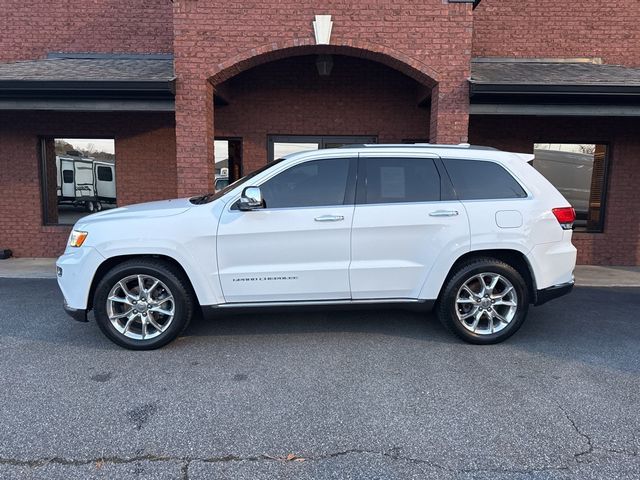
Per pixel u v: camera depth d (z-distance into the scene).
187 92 7.04
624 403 3.39
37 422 3.09
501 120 8.96
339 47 6.99
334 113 9.18
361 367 3.99
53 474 2.58
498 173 4.55
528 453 2.78
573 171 9.20
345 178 4.46
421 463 2.69
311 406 3.32
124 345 4.30
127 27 9.04
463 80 7.01
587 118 8.84
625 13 8.90
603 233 9.05
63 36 9.05
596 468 2.64
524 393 3.53
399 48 6.97
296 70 9.09
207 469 2.63
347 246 4.38
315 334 4.80
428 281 4.45
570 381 3.74
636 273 8.20
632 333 4.93
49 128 9.01
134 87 6.85
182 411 3.24
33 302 5.98
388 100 9.14
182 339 4.64
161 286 4.38
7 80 6.77
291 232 4.31
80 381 3.69
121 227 4.26
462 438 2.94
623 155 8.84
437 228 4.40
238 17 6.91
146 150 9.11
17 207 9.14
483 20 9.00
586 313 5.68
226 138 9.27
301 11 6.88
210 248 4.28
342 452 2.79
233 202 4.35
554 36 9.00
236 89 9.10
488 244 4.41
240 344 4.51
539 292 4.51
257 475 2.59
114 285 4.25
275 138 9.27
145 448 2.82
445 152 4.57
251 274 4.33
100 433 2.97
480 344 4.52
